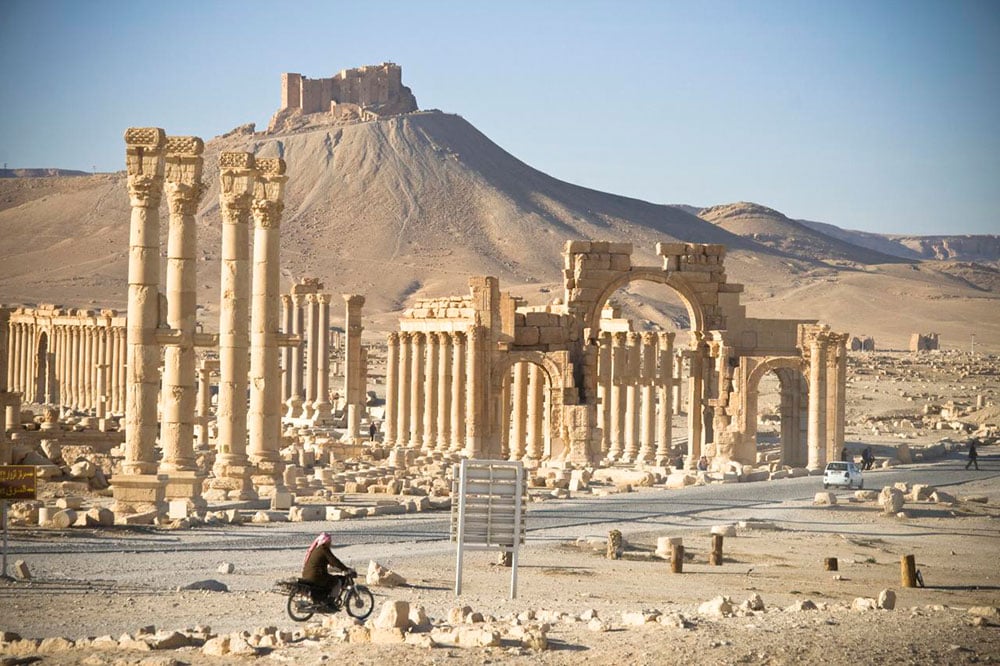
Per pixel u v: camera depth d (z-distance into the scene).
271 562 43.00
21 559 41.00
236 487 59.25
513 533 37.69
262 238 61.69
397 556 45.81
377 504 60.72
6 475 37.03
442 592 38.16
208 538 47.69
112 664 25.42
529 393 96.25
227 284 59.97
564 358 93.38
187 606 33.41
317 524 53.53
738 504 67.75
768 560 50.50
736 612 34.22
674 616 31.42
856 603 36.59
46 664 25.73
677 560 46.00
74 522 48.75
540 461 91.56
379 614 32.09
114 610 32.56
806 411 96.38
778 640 29.12
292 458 80.81
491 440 93.12
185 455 55.88
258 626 30.94
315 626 30.56
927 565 51.53
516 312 95.75
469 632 28.06
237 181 59.78
